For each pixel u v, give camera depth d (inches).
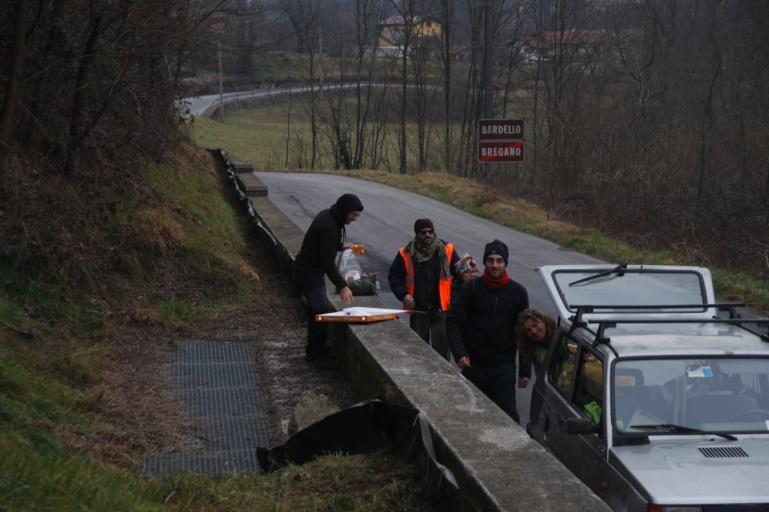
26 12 428.5
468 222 1015.0
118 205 489.7
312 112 2723.9
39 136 485.1
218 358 374.6
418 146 2758.4
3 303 349.4
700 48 1662.2
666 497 201.0
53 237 411.5
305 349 383.6
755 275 759.7
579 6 1973.4
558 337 289.9
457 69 2647.6
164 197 571.2
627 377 241.0
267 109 3459.6
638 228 957.2
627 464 217.9
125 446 267.6
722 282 657.0
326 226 350.3
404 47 2600.9
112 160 557.6
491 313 310.5
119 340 384.2
